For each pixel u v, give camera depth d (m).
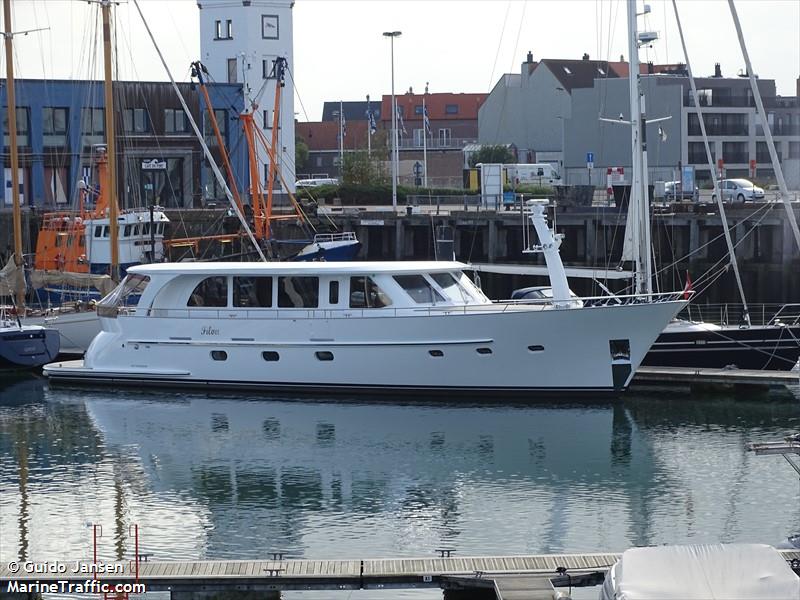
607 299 45.16
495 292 71.00
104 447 37.34
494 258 73.69
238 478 33.97
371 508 31.30
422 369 41.81
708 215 68.56
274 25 94.88
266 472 34.50
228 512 31.12
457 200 90.69
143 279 45.28
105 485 33.53
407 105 153.62
